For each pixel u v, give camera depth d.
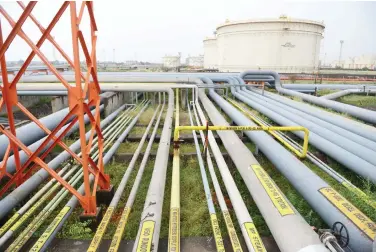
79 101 3.26
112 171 5.48
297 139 7.33
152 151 6.39
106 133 7.08
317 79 21.19
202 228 3.79
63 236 3.63
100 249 3.41
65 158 5.39
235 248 3.00
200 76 15.73
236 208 3.67
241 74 15.61
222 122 7.36
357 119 9.41
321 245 2.62
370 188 4.47
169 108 9.46
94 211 3.81
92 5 3.50
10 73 16.88
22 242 3.18
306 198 3.88
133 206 4.32
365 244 2.75
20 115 11.12
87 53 3.46
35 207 3.79
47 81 12.76
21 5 3.28
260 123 7.54
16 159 4.19
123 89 11.02
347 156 5.11
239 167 4.81
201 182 5.01
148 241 3.02
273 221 3.25
